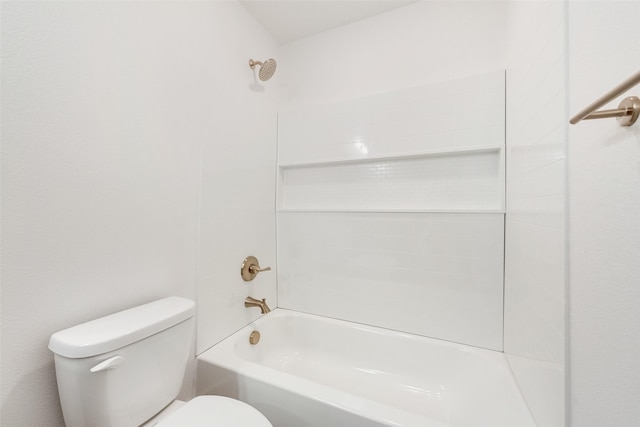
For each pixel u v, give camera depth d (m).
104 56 0.86
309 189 1.77
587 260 0.56
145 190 1.00
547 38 0.75
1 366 0.65
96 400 0.69
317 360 1.62
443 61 1.43
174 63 1.11
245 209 1.52
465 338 1.35
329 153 1.67
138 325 0.79
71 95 0.78
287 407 0.99
